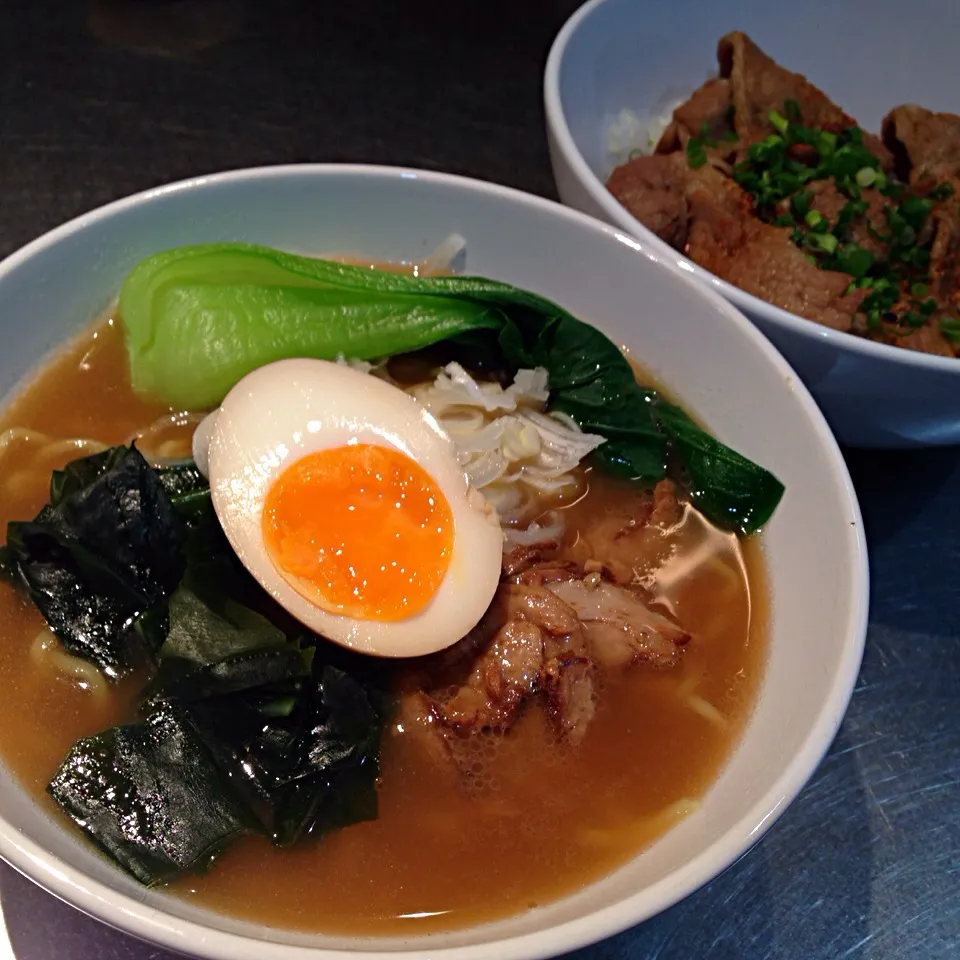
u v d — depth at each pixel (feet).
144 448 0.71
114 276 0.73
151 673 0.62
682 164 0.85
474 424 0.72
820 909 0.64
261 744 0.59
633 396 0.74
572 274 0.77
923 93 0.95
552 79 0.82
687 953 0.62
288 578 0.63
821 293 0.77
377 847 0.59
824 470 0.66
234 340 0.71
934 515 0.80
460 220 0.78
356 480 0.66
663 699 0.65
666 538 0.71
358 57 1.07
